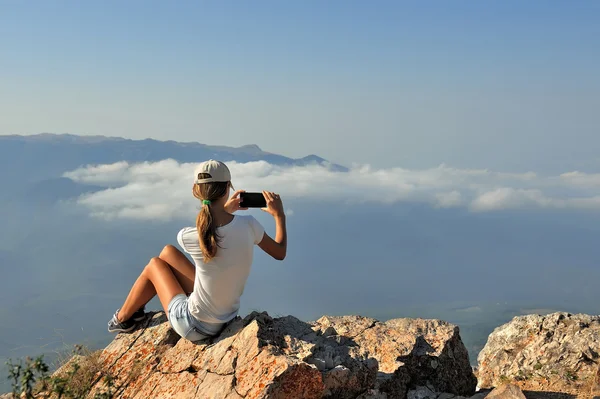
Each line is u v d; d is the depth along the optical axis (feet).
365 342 11.00
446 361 11.12
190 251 8.73
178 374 8.83
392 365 10.30
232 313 9.21
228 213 8.79
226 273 8.71
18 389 7.07
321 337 9.78
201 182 8.62
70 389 8.23
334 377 8.66
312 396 8.13
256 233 8.84
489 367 13.38
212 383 8.30
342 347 9.69
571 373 11.75
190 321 8.98
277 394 7.83
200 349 9.08
